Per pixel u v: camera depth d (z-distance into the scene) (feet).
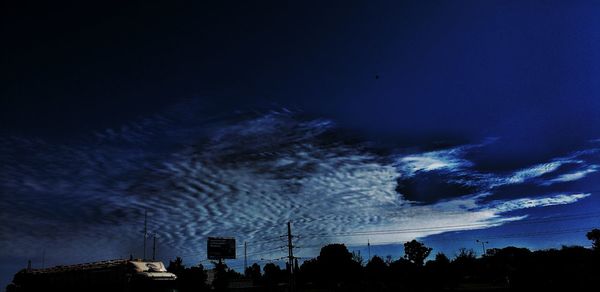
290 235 254.06
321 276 439.22
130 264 141.28
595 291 164.04
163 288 140.56
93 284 145.48
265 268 452.35
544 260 193.26
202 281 338.75
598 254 190.70
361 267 444.14
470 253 364.79
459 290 244.42
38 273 169.17
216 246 344.08
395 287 290.76
